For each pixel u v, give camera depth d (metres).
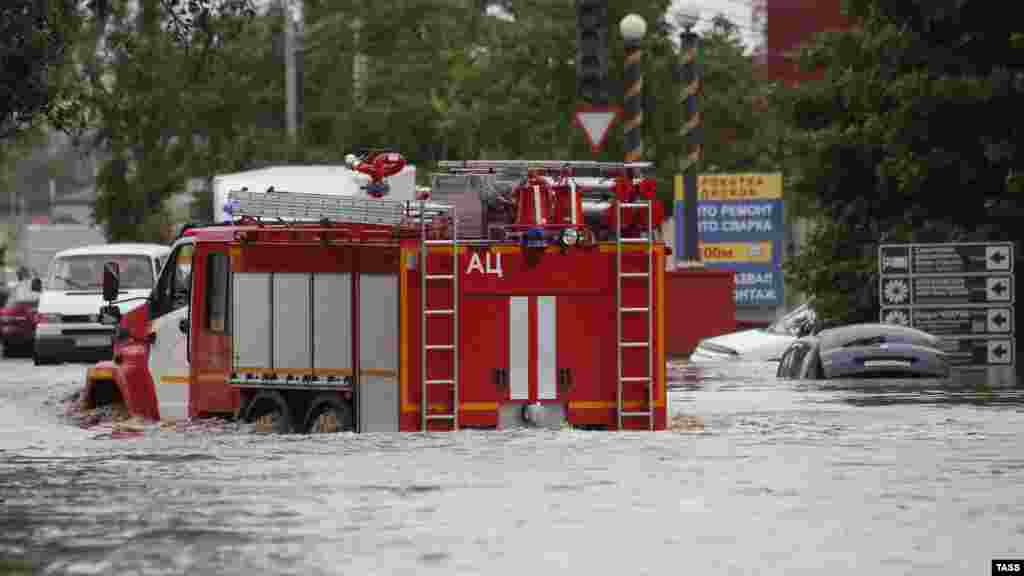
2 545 40.88
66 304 152.38
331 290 67.94
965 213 151.38
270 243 69.81
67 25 106.94
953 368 114.25
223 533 42.41
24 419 78.56
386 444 61.94
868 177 160.25
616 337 67.38
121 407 78.81
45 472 54.56
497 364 66.75
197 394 73.12
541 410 66.88
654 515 45.06
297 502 47.38
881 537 41.59
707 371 120.50
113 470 54.97
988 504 46.69
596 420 67.38
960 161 147.38
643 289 67.31
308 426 69.00
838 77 163.12
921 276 117.81
